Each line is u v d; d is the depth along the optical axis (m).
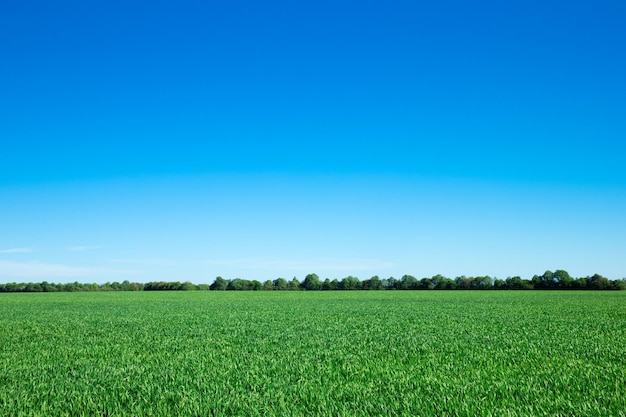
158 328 24.53
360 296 73.81
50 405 8.95
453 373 11.56
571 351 15.21
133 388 10.27
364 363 13.18
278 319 30.17
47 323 28.30
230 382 10.77
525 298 62.41
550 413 7.89
